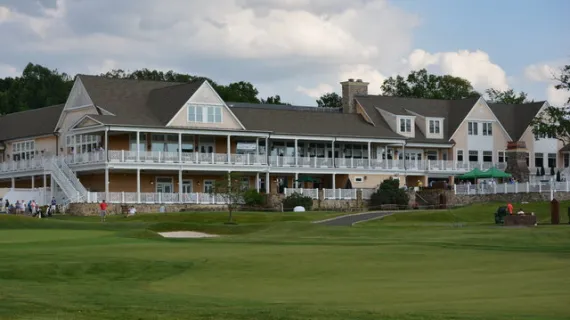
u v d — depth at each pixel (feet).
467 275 97.30
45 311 71.00
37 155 331.98
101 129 286.05
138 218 244.22
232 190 246.06
